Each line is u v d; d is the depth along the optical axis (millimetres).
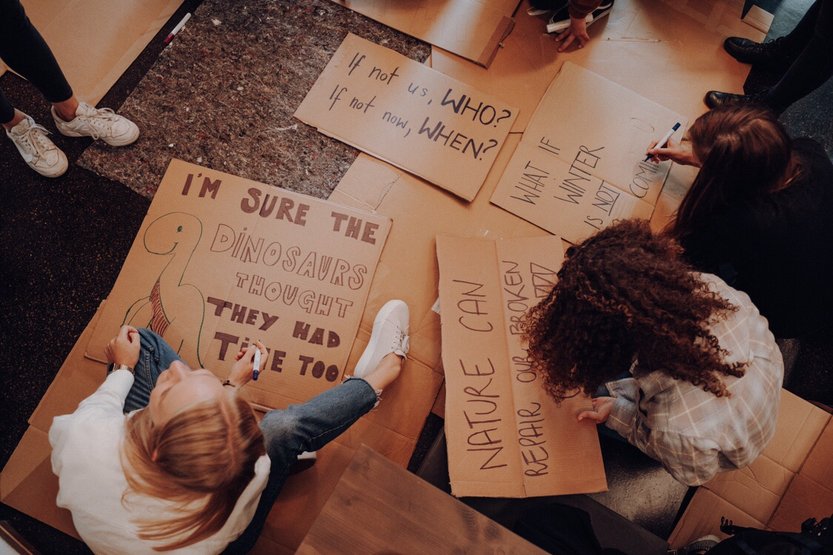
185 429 1149
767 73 2178
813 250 1455
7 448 1790
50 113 2051
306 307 1808
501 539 1021
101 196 1971
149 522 1209
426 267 1875
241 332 1783
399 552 1008
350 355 1799
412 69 2062
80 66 2078
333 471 1720
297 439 1521
